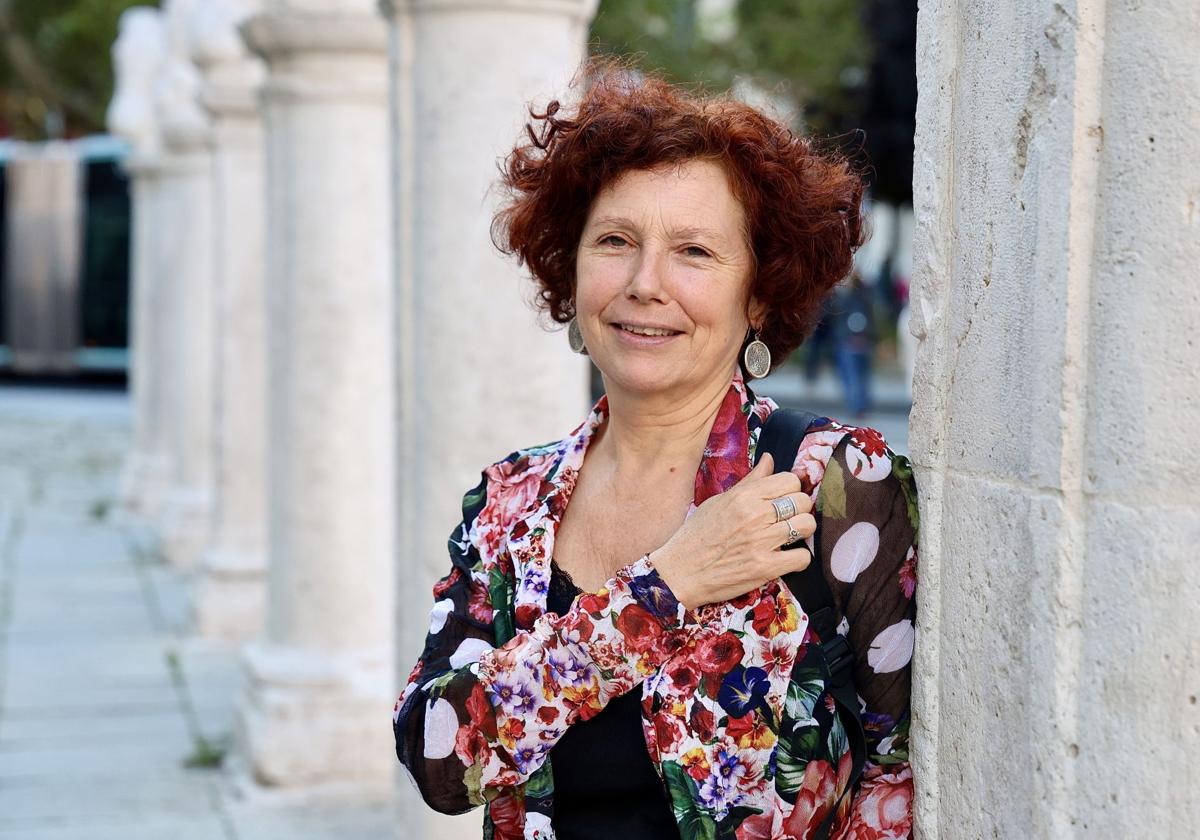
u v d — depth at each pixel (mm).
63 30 20766
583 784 1767
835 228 1813
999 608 1550
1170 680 1302
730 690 1679
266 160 5234
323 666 5008
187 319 9188
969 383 1628
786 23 19172
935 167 1691
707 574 1668
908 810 1792
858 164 1935
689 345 1754
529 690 1719
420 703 1792
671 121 1743
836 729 1715
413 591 3602
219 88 6676
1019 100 1501
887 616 1732
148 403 11477
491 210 3484
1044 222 1439
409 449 3615
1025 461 1489
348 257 5078
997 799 1557
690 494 1808
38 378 23422
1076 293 1396
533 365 3516
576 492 1892
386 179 5141
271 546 5195
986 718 1581
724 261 1755
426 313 3537
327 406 5059
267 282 5234
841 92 22016
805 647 1688
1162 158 1303
